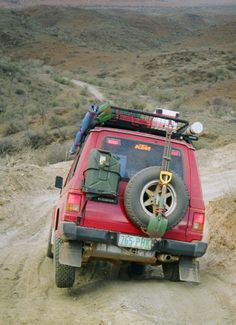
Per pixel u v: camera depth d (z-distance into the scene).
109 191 6.79
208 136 31.38
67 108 51.59
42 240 11.16
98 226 6.90
